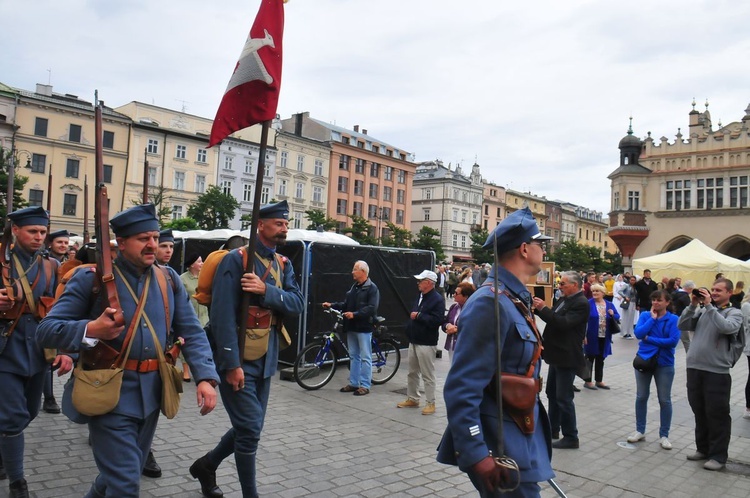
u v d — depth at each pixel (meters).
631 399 9.02
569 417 6.25
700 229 44.25
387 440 6.12
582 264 68.94
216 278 3.92
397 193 74.06
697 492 5.06
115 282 3.02
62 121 45.25
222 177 54.00
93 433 2.91
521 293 2.74
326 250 10.13
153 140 49.78
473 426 2.41
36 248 4.44
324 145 64.44
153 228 3.09
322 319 10.04
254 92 3.77
